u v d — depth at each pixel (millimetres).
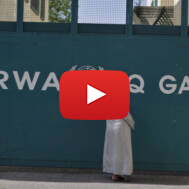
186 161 7477
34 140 7621
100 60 7523
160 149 7484
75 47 7551
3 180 6699
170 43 7457
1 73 7629
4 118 7645
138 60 7480
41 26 7656
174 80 7457
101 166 7562
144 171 7512
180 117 7461
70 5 7617
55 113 7582
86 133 7566
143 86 7480
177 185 6652
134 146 7504
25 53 7602
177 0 7543
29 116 7617
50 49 7574
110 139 6844
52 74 7574
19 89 7613
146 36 7477
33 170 7504
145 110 7488
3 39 7609
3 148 7652
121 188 6340
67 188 6270
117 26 7598
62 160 7613
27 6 7688
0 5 7680
